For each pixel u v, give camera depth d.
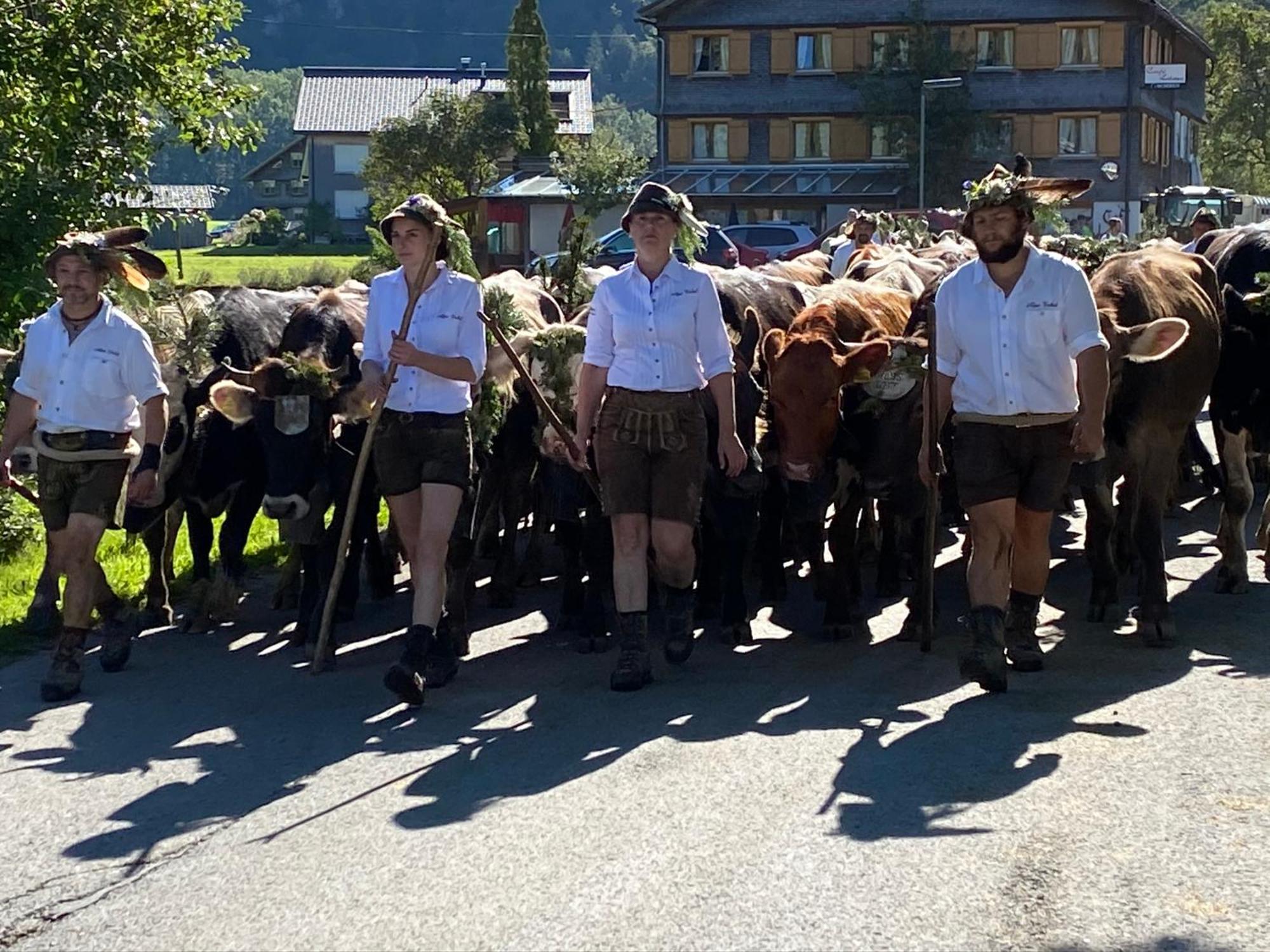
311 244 75.62
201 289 12.58
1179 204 47.56
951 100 55.47
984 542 7.27
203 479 9.46
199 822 5.88
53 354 7.70
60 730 7.20
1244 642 8.09
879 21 57.88
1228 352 9.20
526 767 6.38
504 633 9.12
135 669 8.38
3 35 12.96
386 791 6.15
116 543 12.14
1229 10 88.00
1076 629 8.53
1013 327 7.07
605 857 5.34
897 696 7.30
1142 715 6.81
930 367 7.38
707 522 9.09
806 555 8.86
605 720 7.07
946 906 4.85
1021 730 6.64
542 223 48.66
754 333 9.21
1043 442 7.18
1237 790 5.81
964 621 8.93
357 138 88.44
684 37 59.69
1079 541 11.20
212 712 7.45
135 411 7.82
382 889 5.15
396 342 7.38
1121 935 4.63
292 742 6.89
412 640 7.36
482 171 54.88
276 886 5.22
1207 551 10.59
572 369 8.95
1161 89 60.38
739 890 5.02
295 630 8.82
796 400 8.12
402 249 7.50
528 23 61.78
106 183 13.88
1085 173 57.72
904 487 8.52
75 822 5.93
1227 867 5.11
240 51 15.23
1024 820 5.56
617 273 7.75
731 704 7.27
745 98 59.56
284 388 8.29
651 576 9.45
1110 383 7.90
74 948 4.82
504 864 5.31
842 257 17.62
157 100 14.70
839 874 5.12
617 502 7.65
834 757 6.35
